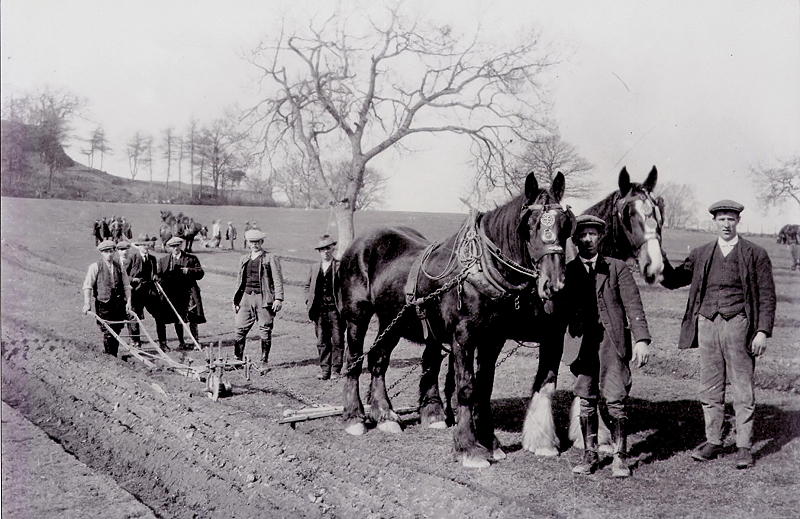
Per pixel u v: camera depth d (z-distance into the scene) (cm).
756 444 557
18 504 489
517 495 464
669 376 841
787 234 2280
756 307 513
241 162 2808
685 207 2753
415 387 812
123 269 984
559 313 543
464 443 537
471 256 533
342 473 498
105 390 790
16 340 1140
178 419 659
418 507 431
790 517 414
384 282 653
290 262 2658
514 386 810
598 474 507
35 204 4588
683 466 516
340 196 2947
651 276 506
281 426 607
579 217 529
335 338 857
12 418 719
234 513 468
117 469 579
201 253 3184
